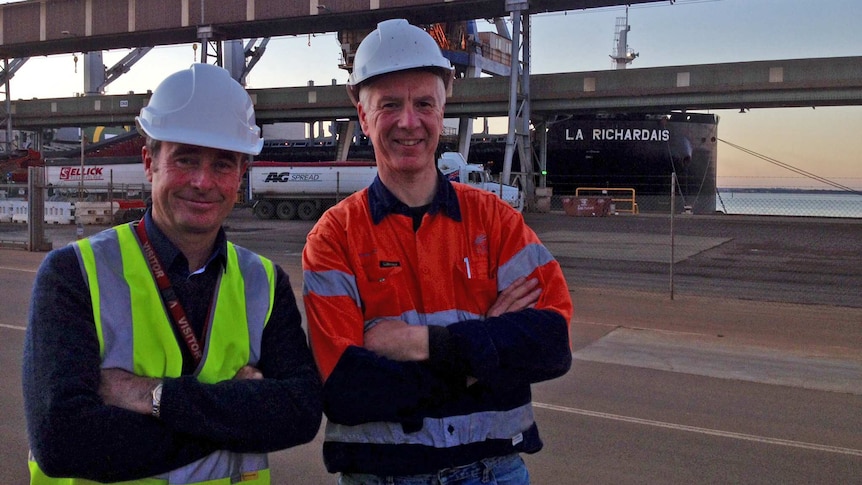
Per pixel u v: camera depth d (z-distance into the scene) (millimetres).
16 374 6582
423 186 2311
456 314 2240
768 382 6922
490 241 2316
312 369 2109
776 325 9930
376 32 2289
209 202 1982
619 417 5746
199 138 1950
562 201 43375
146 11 44906
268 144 57719
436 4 38250
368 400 2061
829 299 12625
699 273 16297
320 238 2229
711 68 37719
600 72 39812
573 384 6730
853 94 35156
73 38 47344
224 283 2043
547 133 47406
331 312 2131
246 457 1985
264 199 36438
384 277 2193
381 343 2100
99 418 1747
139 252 1973
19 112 57188
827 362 7773
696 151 47594
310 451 5012
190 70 2039
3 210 29188
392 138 2246
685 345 8547
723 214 43750
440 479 2123
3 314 9539
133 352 1875
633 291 13219
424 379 2074
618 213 42562
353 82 2318
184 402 1813
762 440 5254
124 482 1820
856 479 4562
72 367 1772
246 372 2029
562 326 2191
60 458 1728
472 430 2139
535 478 4504
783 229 30203
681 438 5270
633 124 46594
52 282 1851
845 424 5660
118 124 56188
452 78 2385
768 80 36625
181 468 1856
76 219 27797
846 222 35719
